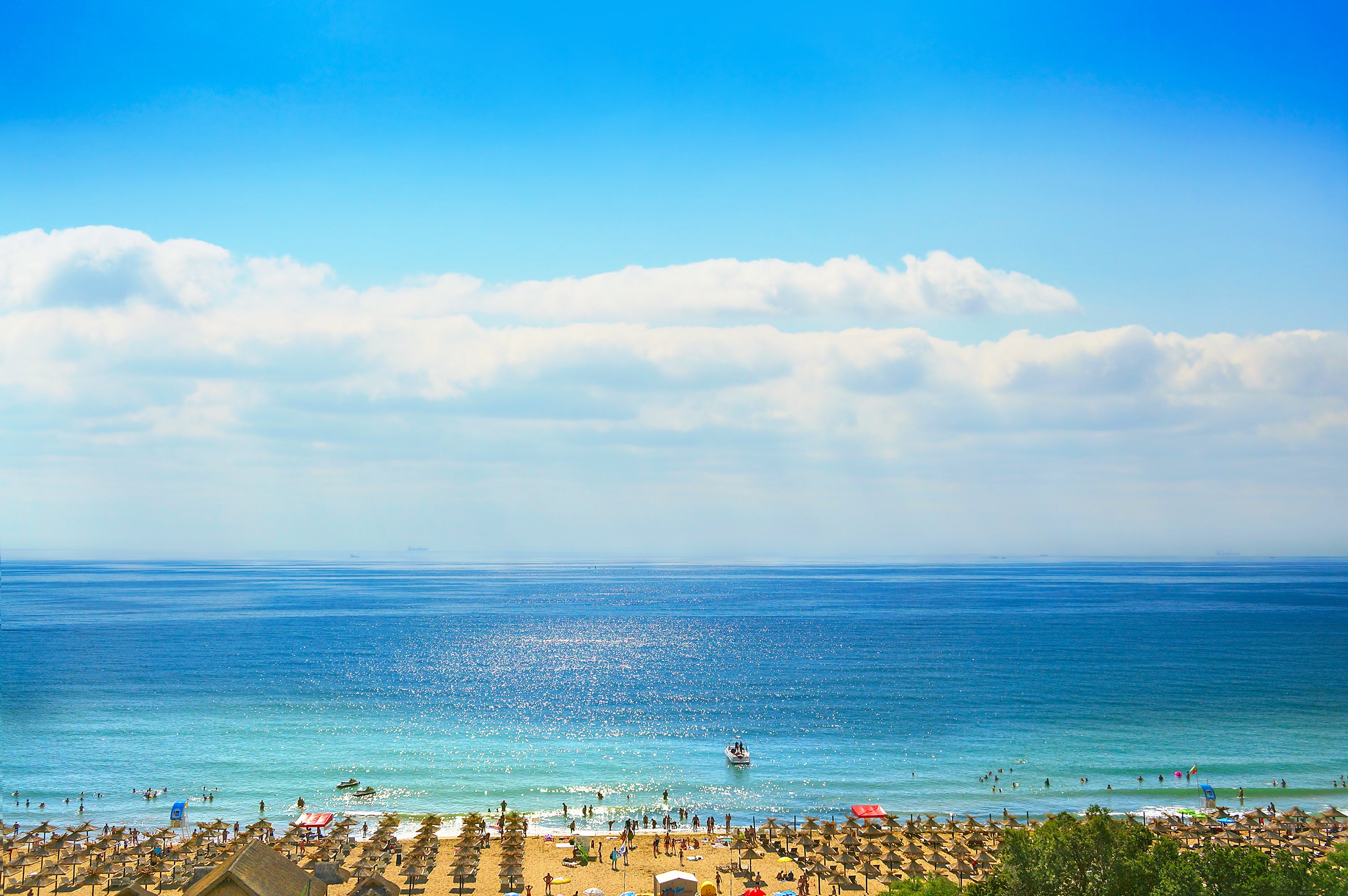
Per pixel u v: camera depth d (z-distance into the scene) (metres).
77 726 124.12
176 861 69.81
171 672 172.50
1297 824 78.12
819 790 96.00
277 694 149.62
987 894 48.44
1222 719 130.00
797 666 183.75
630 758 108.31
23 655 193.88
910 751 112.00
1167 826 77.81
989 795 94.00
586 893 65.94
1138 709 137.75
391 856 72.75
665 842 77.88
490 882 68.69
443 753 110.50
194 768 102.88
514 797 93.12
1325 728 124.38
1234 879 43.28
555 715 133.12
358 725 125.56
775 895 63.09
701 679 166.38
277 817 86.44
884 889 67.50
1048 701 144.75
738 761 105.12
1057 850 46.53
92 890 65.31
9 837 76.94
